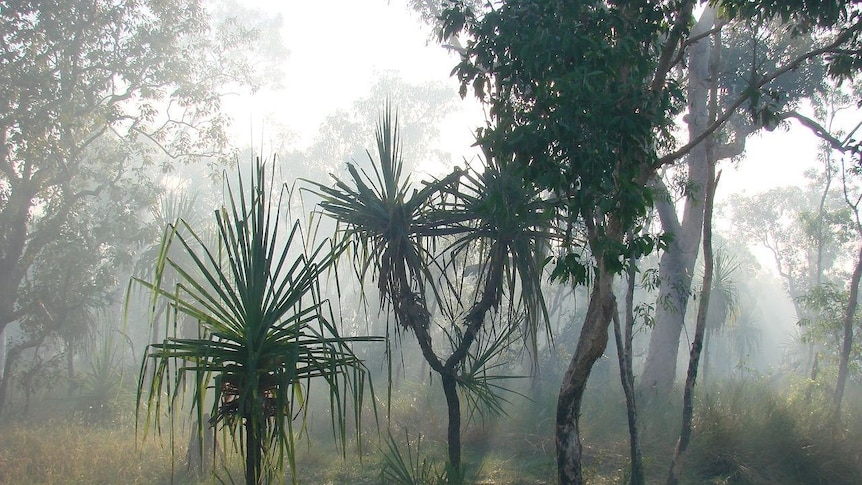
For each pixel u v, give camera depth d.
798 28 9.51
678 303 19.73
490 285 9.84
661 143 9.46
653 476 11.49
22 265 22.23
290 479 11.64
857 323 21.25
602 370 23.23
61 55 21.70
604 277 8.30
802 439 12.22
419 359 22.12
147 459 12.69
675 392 17.81
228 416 6.39
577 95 7.36
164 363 5.78
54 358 24.14
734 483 11.27
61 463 12.62
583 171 7.40
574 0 7.91
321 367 6.12
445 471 9.73
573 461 8.52
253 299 6.04
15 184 21.67
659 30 8.82
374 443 13.75
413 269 9.55
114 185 23.97
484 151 8.60
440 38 9.09
